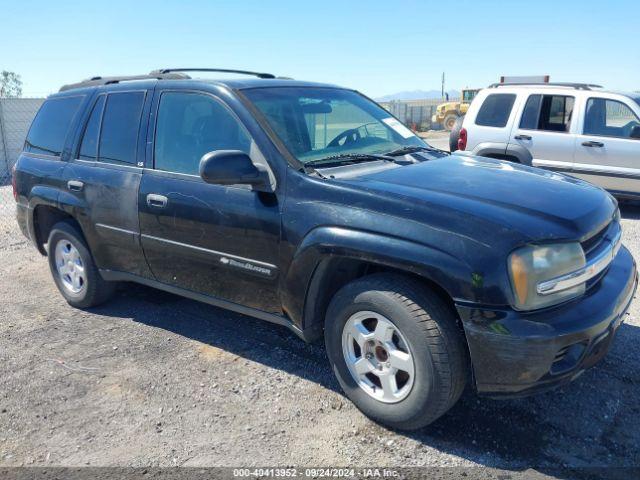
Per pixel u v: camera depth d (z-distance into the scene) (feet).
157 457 9.73
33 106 54.70
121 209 13.92
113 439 10.28
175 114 13.28
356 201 10.05
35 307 16.93
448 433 10.12
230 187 11.76
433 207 9.43
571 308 9.19
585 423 10.29
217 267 12.30
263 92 12.75
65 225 16.01
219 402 11.36
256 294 11.88
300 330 11.33
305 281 10.74
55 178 15.85
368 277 10.12
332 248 10.08
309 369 12.55
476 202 9.71
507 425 10.30
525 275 8.77
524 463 9.28
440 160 12.87
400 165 12.03
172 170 13.04
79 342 14.32
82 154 15.37
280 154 11.23
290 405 11.18
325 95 14.07
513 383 8.98
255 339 14.12
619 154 26.37
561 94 27.78
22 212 17.39
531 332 8.66
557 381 9.15
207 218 12.04
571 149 27.50
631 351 12.80
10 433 10.57
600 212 10.46
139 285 18.28
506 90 29.27
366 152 12.80
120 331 14.89
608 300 9.67
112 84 15.39
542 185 11.08
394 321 9.62
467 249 8.91
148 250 13.65
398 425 10.09
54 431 10.57
